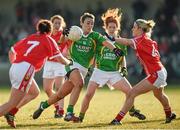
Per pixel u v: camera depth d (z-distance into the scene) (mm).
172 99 51625
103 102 48969
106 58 35000
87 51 34750
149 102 48594
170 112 34688
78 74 33875
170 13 82500
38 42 31875
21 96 31547
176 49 78250
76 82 33812
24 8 87625
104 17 34844
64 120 34219
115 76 35062
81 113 34719
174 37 79750
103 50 35000
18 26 86312
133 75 76000
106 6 92688
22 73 31281
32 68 31484
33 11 87125
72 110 34094
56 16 38344
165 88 66625
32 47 31688
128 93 33469
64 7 91750
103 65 35062
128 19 86812
